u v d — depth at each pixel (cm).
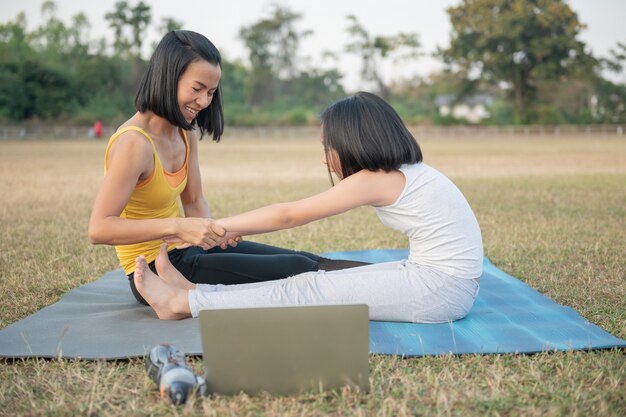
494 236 602
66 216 757
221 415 236
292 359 251
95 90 5725
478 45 5272
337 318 248
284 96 6588
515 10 5103
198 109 331
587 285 424
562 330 322
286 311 247
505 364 284
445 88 5822
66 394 254
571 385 260
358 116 311
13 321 360
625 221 682
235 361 251
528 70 5344
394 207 321
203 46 321
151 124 337
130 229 318
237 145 3219
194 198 396
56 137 4200
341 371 252
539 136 4306
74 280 449
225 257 349
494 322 336
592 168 1467
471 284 333
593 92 5550
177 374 244
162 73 319
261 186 1121
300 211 318
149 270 330
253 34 6600
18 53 6091
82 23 6266
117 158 315
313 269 353
